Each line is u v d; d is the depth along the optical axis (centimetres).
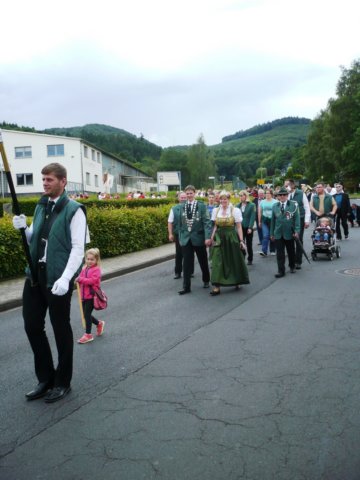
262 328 634
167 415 393
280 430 360
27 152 4981
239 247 884
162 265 1302
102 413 401
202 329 642
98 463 326
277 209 1022
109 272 1115
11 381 487
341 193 1673
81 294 614
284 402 407
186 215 894
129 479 306
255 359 516
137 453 336
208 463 320
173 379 470
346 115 6016
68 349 443
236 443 344
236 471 310
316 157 7269
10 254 1059
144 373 489
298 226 1025
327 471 307
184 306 786
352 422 368
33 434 370
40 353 448
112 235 1398
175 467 317
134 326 675
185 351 553
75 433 369
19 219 427
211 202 1356
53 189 435
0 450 348
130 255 1443
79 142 4956
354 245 1518
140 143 16938
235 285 879
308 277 999
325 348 543
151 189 9706
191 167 11919
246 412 392
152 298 862
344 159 5875
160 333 633
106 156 6219
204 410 398
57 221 429
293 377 462
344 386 436
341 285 901
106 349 576
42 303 447
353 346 547
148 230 1631
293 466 313
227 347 561
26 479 311
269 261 1266
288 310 726
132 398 429
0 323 733
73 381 476
